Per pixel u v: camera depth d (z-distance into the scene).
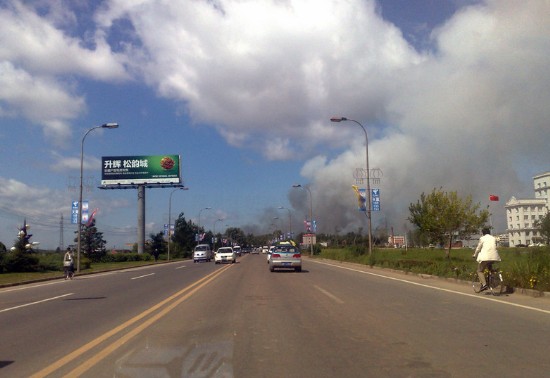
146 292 20.89
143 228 82.81
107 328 12.00
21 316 14.48
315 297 17.20
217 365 8.18
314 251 75.38
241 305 15.55
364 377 7.38
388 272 30.03
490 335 10.07
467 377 7.29
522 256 25.97
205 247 64.62
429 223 38.75
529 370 7.58
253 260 60.47
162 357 8.81
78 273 36.88
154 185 83.25
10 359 8.95
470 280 20.12
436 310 13.48
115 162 82.88
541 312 12.67
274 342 9.88
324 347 9.36
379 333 10.55
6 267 39.59
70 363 8.55
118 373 7.82
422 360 8.27
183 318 13.21
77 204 40.06
